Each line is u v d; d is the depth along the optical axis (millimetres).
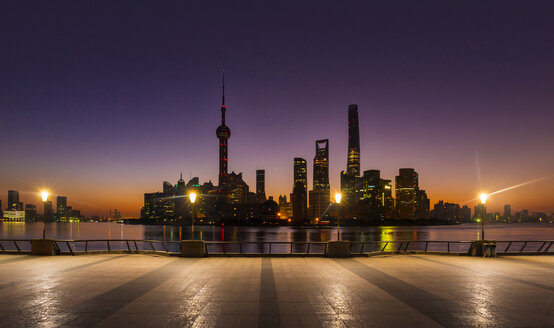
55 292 13680
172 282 15578
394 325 9875
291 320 10297
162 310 11273
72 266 20031
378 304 12031
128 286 14750
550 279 16453
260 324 9930
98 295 13195
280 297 12961
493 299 12719
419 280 16109
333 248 23828
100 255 25109
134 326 9742
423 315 10812
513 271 18609
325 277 16781
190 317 10547
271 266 20062
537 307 11688
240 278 16500
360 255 24141
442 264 20969
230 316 10664
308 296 13109
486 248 24406
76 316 10633
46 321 10172
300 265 20438
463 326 9820
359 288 14453
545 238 176625
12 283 15328
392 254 25562
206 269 19000
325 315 10789
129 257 23938
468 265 20656
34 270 18656
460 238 196125
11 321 10172
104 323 10000
